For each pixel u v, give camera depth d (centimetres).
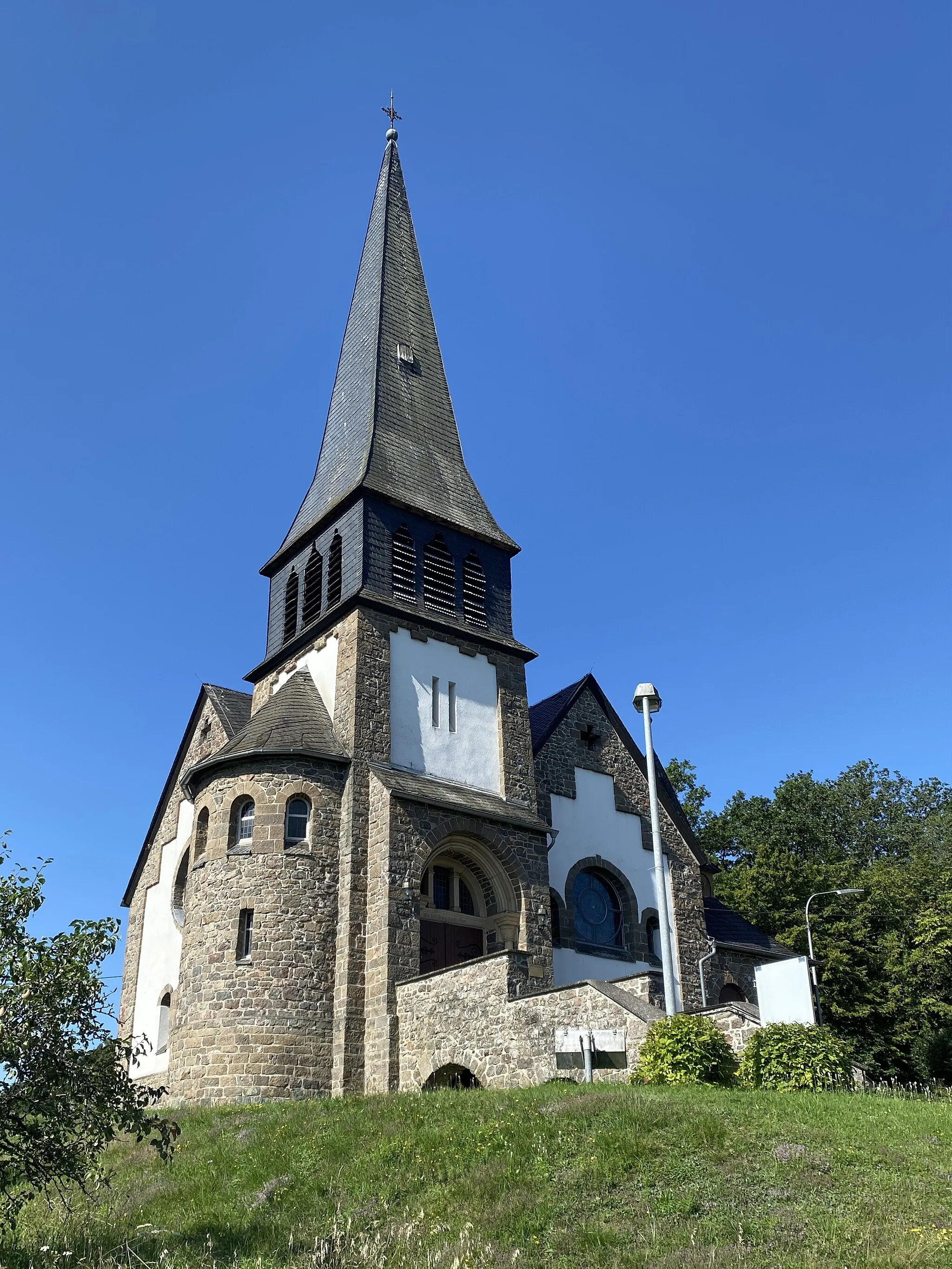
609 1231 1395
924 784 8350
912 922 5281
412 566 3650
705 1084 1948
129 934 4041
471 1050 2552
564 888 3641
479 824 3262
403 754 3331
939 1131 1622
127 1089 1466
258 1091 2775
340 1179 1748
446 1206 1560
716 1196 1452
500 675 3722
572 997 2322
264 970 2894
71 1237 1602
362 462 3769
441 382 4300
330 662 3481
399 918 2964
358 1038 2873
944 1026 4756
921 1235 1289
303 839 3083
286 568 3962
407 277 4475
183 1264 1434
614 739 4081
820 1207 1393
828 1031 2066
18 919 1470
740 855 6825
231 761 3161
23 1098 1380
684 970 3825
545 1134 1692
